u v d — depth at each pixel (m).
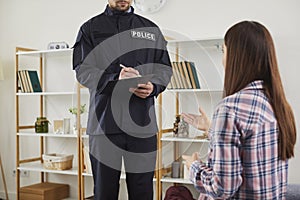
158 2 4.08
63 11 4.55
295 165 3.57
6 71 4.86
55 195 4.37
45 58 4.63
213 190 1.44
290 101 3.59
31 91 4.35
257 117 1.41
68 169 4.26
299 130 3.56
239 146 1.41
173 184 3.90
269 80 1.46
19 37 4.80
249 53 1.45
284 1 3.60
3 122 4.88
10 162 4.87
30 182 4.76
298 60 3.56
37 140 4.71
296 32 3.56
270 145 1.42
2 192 4.87
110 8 2.33
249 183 1.43
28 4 4.74
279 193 1.47
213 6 3.87
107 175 2.33
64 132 4.22
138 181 2.34
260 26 1.49
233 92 1.47
